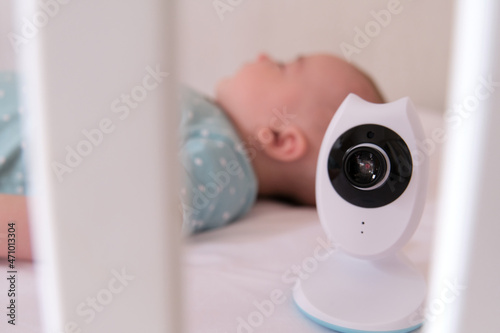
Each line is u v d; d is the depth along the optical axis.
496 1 0.19
